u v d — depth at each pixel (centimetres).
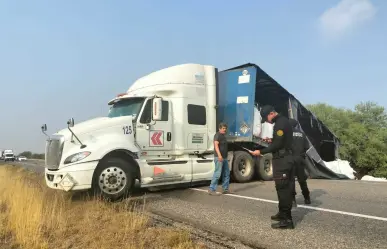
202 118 1006
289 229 501
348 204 693
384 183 1105
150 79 999
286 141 504
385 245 425
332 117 3909
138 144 870
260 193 857
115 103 960
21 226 491
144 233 470
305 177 686
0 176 1393
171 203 733
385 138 3734
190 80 994
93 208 632
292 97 1226
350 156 3691
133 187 880
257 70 1125
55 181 755
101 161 781
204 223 547
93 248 419
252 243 439
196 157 988
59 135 780
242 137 1127
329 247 420
